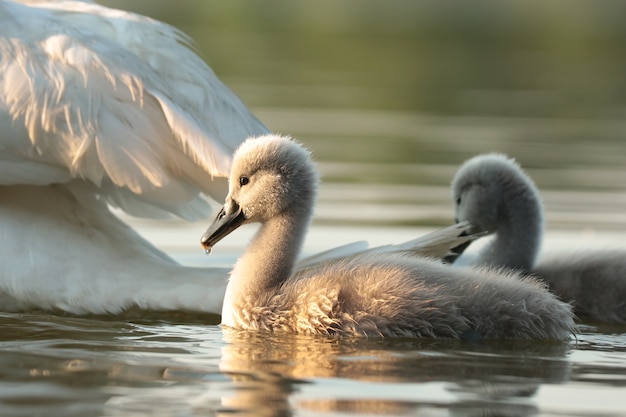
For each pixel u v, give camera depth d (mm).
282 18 54219
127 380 9578
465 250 17000
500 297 11586
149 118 12586
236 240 17906
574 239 17750
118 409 8711
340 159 24828
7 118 12523
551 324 11617
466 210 15484
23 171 12609
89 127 12461
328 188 21922
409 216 19453
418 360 10492
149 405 8820
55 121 12484
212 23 52969
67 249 12836
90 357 10445
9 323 12148
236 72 39125
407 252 12758
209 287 12727
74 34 13008
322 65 42500
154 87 12805
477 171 15414
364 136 27812
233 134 13133
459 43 51688
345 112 31703
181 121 12453
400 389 9391
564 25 53656
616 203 20656
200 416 8562
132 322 12406
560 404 9055
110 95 12617
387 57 45688
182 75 13195
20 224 12812
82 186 13219
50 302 12727
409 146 26625
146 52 13289
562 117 32250
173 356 10523
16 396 9055
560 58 46562
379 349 10977
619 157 25656
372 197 21094
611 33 53312
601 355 10977
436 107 33562
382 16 56219
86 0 14859
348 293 11703
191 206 13773
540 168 24141
